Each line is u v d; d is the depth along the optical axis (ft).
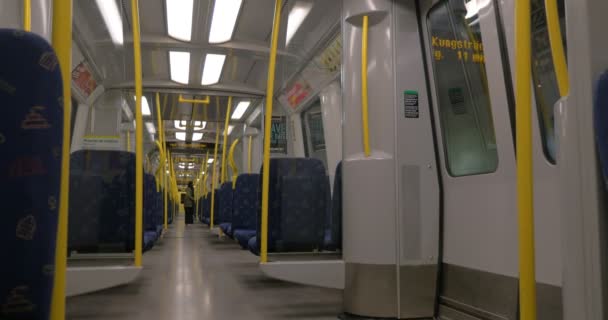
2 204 2.68
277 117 12.43
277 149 11.98
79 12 12.37
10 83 2.75
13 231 2.68
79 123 12.55
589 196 2.98
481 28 8.44
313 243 11.62
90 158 11.23
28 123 2.75
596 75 2.98
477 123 9.14
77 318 9.98
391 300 9.81
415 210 10.00
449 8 9.74
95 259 10.40
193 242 29.14
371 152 10.19
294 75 12.87
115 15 13.75
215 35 20.15
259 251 11.66
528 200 3.92
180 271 16.93
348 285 10.18
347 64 10.68
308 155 12.89
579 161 3.06
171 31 19.81
